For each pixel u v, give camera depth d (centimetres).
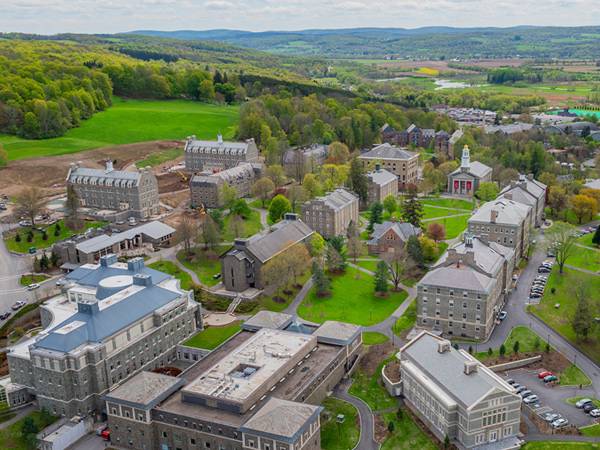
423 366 13862
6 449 13200
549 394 14450
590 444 12612
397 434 13175
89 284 17888
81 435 13838
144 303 16250
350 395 14662
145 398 13062
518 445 12594
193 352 16662
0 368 16500
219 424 12294
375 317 18562
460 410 12506
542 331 17338
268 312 17162
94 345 14362
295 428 11750
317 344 15662
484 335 16925
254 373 13625
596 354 16075
